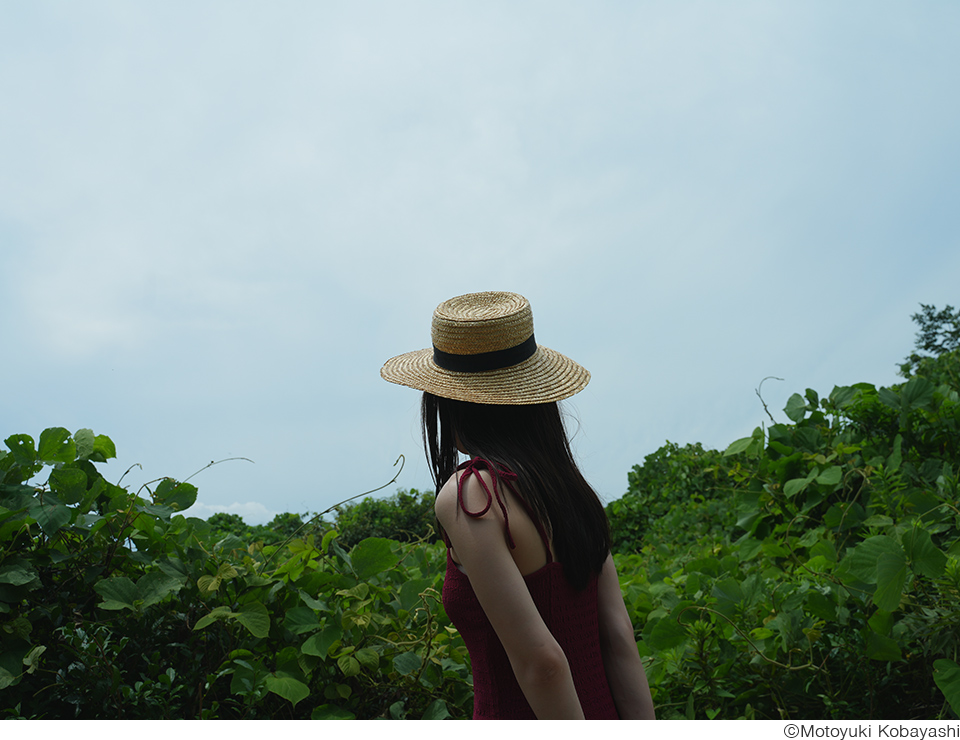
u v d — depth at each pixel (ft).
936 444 12.03
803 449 12.94
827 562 9.52
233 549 8.32
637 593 10.48
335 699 7.63
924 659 7.52
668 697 8.16
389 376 5.28
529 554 4.33
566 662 3.98
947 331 73.20
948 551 8.85
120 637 7.34
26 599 7.06
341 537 27.89
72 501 7.73
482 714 4.48
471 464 4.45
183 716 7.22
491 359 4.98
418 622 8.59
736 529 16.07
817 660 7.96
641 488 24.89
